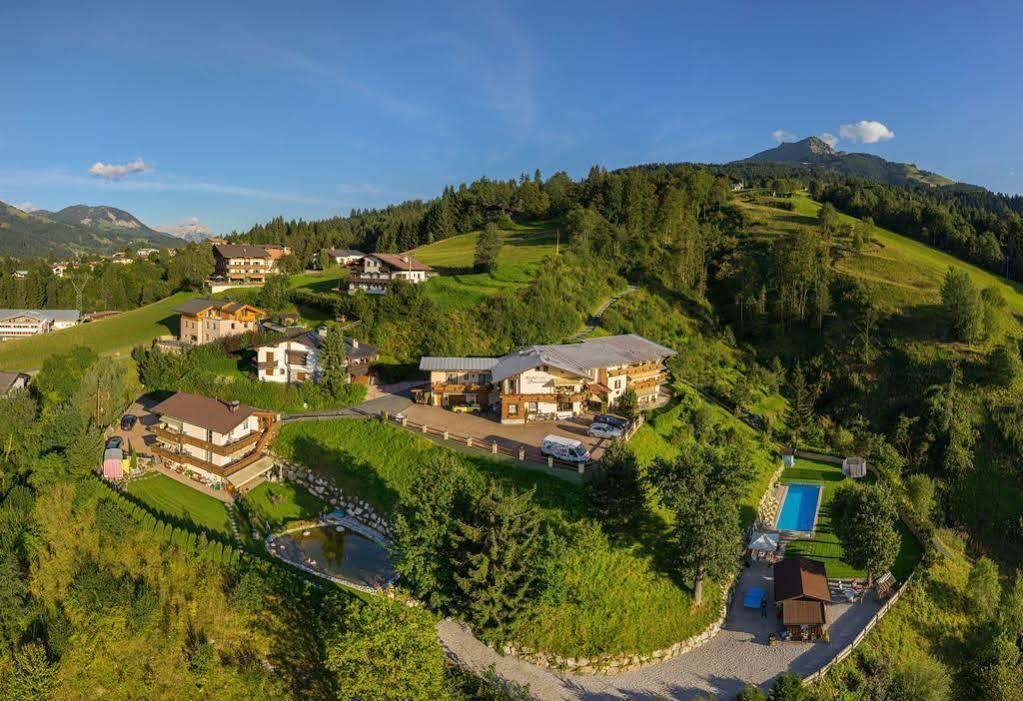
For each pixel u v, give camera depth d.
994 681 52.53
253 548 55.66
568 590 50.50
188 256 183.75
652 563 54.81
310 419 76.06
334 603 46.84
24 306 172.38
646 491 57.62
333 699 43.78
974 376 108.25
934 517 85.75
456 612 48.72
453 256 172.25
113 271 187.50
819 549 67.19
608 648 46.81
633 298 132.88
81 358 90.50
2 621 47.78
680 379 103.94
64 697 43.91
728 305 143.25
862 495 61.75
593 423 73.62
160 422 75.31
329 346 83.19
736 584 59.47
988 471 92.69
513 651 47.03
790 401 112.19
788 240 155.00
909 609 58.16
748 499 72.75
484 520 48.75
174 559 52.69
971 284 119.50
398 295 105.88
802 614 52.12
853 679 48.22
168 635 47.53
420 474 57.62
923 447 97.56
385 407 81.69
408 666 39.44
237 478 66.62
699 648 50.28
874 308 129.50
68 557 53.47
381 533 59.06
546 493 58.16
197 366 89.38
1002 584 73.94
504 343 104.50
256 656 46.47
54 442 65.38
